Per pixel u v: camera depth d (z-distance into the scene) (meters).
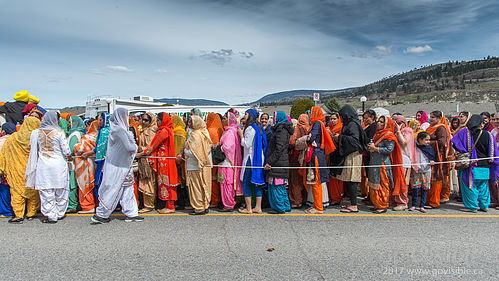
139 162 5.52
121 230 4.67
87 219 5.21
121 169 4.97
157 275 3.27
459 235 4.43
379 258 3.68
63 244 4.12
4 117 8.18
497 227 4.79
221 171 5.55
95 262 3.59
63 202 5.16
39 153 4.93
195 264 3.53
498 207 5.86
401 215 5.46
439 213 5.61
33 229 4.72
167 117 5.50
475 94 108.38
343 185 6.92
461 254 3.79
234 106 12.34
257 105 12.36
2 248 4.00
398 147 5.50
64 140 5.08
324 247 4.01
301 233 4.52
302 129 5.66
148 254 3.80
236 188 5.61
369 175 5.66
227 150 5.48
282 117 5.94
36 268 3.44
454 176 6.79
